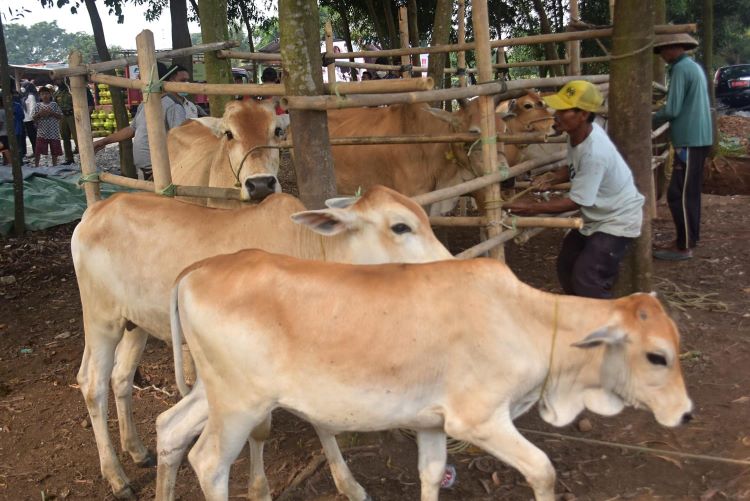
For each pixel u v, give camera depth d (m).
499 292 2.83
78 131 4.71
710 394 4.35
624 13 4.66
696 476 3.55
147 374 5.17
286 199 3.63
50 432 4.38
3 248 8.28
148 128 4.31
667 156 8.33
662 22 8.67
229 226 3.62
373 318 2.74
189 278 2.93
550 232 8.14
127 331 3.98
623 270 4.98
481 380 2.79
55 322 6.21
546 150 7.14
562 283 4.79
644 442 3.89
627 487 3.49
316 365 2.75
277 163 4.85
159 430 3.19
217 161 4.98
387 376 2.75
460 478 3.64
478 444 2.85
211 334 2.82
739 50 39.03
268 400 2.85
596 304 2.94
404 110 6.31
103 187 10.08
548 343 2.89
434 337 2.74
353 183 6.61
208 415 3.01
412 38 11.93
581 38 5.51
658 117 6.73
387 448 3.95
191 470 3.90
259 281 2.80
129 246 3.67
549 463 2.76
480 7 4.21
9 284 7.18
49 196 9.62
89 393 3.79
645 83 4.71
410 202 3.47
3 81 8.34
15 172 8.58
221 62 6.68
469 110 5.86
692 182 6.71
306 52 3.71
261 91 3.92
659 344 2.83
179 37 10.92
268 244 3.58
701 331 5.23
